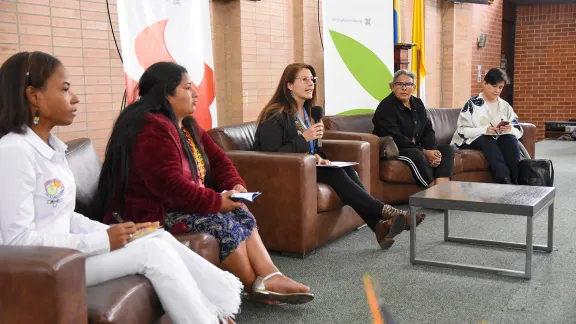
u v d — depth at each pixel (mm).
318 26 5883
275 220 3453
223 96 5164
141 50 3873
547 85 10961
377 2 5906
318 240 3555
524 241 3740
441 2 8305
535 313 2570
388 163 4641
